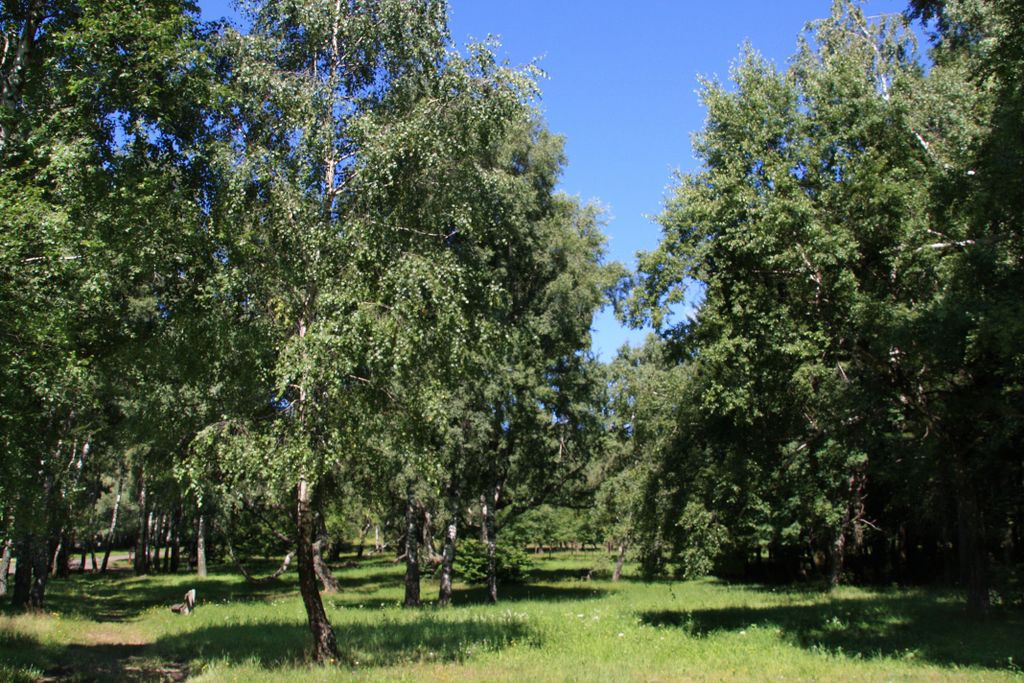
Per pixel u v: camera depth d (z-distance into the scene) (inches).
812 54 728.3
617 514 1090.1
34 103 474.3
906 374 604.7
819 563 1391.5
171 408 534.3
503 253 965.8
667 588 1371.8
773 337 603.5
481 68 524.4
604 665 488.1
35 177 434.9
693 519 746.2
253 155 467.8
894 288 593.9
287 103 482.9
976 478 642.2
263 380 498.0
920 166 591.5
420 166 511.5
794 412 703.7
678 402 788.6
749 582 1549.0
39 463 475.8
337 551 2381.9
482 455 1031.6
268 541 1829.5
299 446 460.4
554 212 1056.8
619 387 1067.9
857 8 744.3
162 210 458.6
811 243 559.8
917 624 624.7
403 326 466.6
